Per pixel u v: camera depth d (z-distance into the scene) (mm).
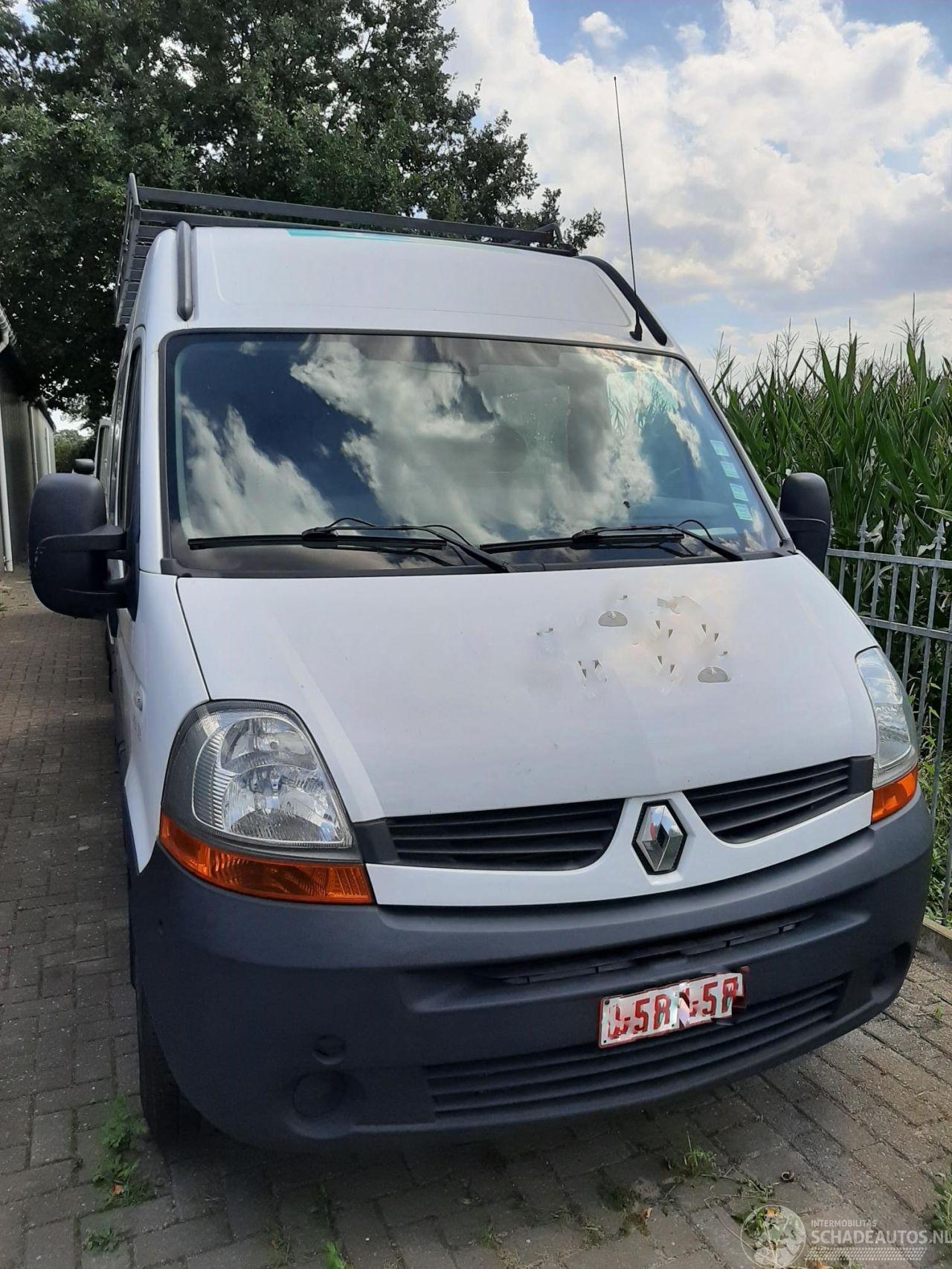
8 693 8320
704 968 2264
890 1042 3182
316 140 16484
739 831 2402
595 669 2393
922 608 5277
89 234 17219
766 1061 2422
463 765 2178
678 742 2338
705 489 3289
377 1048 2070
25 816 5383
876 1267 2320
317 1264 2348
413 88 19375
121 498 3508
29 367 20734
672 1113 2873
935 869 4250
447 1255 2373
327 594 2445
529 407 3188
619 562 2805
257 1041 2059
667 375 3574
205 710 2195
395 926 2070
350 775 2123
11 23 18797
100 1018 3402
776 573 2955
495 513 2889
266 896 2080
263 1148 2180
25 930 4070
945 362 6363
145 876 2262
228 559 2553
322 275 3295
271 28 17297
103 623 9117
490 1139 2199
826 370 6316
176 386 2883
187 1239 2428
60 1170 2666
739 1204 2518
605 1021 2172
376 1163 2686
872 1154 2695
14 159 16422
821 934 2408
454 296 3424
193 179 16594
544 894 2166
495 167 20344
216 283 3180
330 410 2934
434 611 2447
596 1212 2502
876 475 5480
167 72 17406
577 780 2232
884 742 2648
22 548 21984
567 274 3758
